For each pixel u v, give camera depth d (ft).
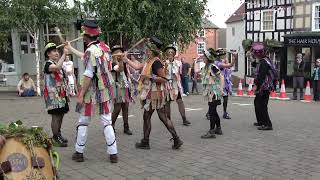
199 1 66.23
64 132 28.04
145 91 22.71
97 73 19.76
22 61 65.41
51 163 14.67
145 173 18.88
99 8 60.85
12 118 34.76
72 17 56.13
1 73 64.44
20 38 64.64
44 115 36.35
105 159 21.17
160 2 61.57
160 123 31.55
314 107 44.29
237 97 60.85
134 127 30.01
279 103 49.73
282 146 24.18
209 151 22.93
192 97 58.39
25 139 14.15
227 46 119.65
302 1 89.15
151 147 23.84
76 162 20.61
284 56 90.17
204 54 26.45
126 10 59.16
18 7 50.31
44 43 62.39
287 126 30.86
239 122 32.58
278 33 94.94
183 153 22.45
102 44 20.45
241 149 23.41
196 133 28.04
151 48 22.48
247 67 100.42
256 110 29.63
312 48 85.76
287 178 18.25
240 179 18.08
